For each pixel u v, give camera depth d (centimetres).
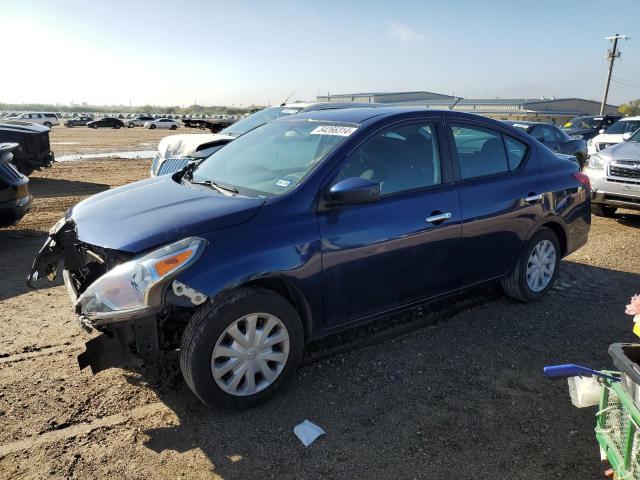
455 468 268
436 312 458
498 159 441
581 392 250
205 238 292
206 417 306
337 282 338
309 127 402
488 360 377
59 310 455
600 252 659
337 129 377
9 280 527
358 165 354
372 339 407
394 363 371
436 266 390
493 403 325
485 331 423
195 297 282
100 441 284
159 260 276
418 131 393
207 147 705
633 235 756
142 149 2322
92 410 311
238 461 271
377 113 393
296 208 322
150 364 290
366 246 344
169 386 338
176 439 287
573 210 485
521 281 460
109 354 285
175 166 699
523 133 472
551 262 482
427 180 388
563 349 395
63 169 1459
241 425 300
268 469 266
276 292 317
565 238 489
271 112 873
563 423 306
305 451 279
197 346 288
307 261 319
